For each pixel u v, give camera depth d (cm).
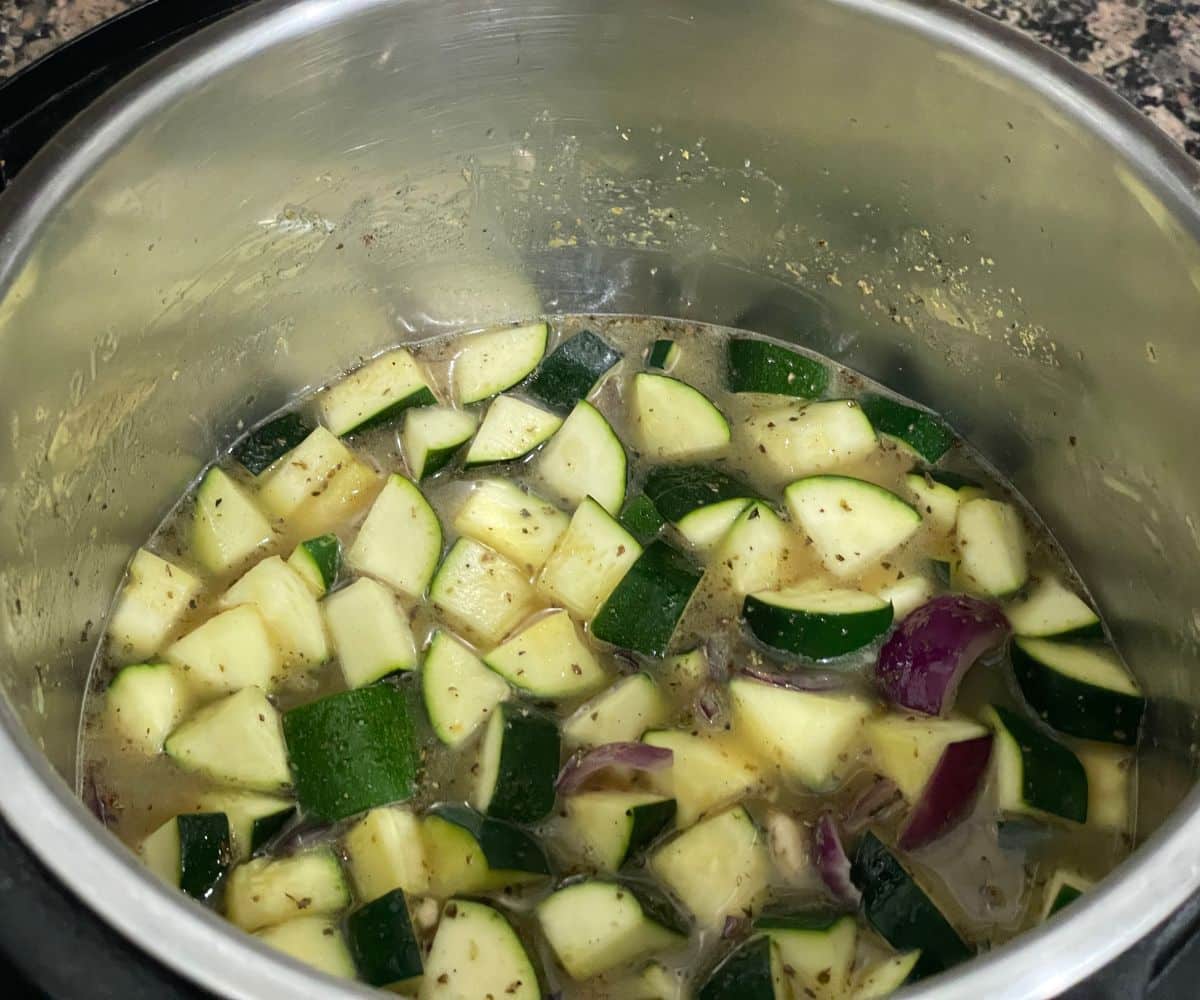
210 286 25
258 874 21
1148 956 13
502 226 29
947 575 26
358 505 27
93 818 14
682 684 24
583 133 27
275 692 24
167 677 24
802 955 20
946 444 29
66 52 22
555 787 23
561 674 24
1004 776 23
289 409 29
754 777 23
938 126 24
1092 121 21
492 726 23
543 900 21
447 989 20
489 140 26
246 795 22
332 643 25
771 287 30
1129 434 24
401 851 21
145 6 22
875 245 27
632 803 21
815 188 27
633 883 21
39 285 20
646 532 27
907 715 24
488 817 22
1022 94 22
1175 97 26
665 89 25
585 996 20
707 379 30
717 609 25
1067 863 22
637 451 29
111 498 24
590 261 30
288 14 21
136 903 13
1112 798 23
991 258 25
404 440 29
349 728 22
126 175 21
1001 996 13
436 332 31
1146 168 20
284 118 23
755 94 25
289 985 12
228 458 28
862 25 22
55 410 21
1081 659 25
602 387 30
